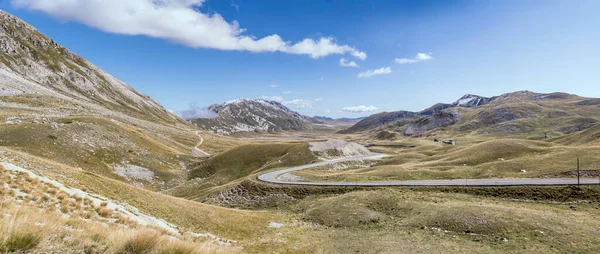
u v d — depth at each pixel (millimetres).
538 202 44094
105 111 173000
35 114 108375
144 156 103938
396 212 46062
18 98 130500
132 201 35812
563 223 33281
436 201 47625
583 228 31797
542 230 32031
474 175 66188
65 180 31000
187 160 119375
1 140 75562
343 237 38125
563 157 63969
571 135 135625
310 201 59469
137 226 24844
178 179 101000
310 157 117875
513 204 43969
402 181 65000
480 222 35750
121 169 90125
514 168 64875
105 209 25547
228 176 107188
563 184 46875
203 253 11953
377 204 49750
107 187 36906
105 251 10227
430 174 71312
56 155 78812
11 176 24500
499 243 30922
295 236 39156
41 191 23953
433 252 30172
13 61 190375
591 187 44000
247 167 113812
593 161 56688
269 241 36469
